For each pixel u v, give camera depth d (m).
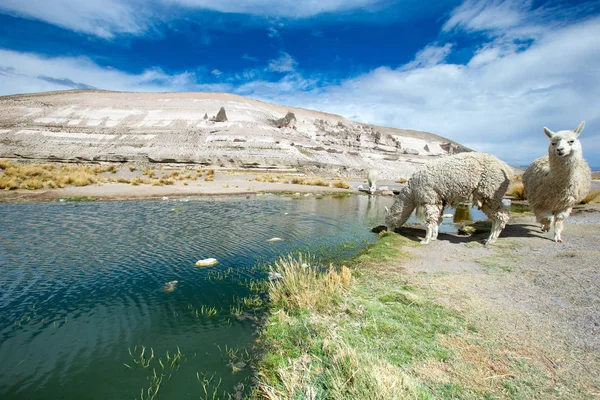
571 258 6.70
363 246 9.45
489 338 3.87
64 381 3.56
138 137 60.44
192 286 6.35
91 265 7.49
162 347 4.24
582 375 3.12
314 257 8.29
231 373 3.67
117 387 3.46
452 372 3.27
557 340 3.74
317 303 5.10
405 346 3.75
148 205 17.05
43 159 48.06
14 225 11.48
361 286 5.75
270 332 4.47
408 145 109.38
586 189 8.12
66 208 15.38
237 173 41.97
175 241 9.73
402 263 7.07
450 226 12.66
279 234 10.95
